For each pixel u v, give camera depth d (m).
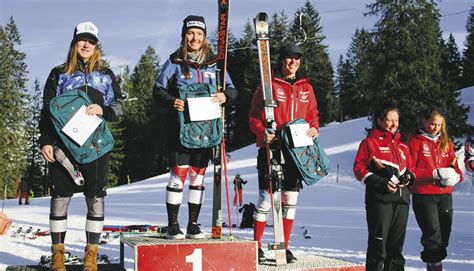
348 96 66.31
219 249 4.14
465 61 69.69
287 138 4.74
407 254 7.33
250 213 11.65
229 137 60.19
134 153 61.66
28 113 53.72
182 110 4.37
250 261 4.21
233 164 36.06
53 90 4.07
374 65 34.03
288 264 4.55
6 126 50.91
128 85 63.88
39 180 59.22
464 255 7.24
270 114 4.75
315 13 60.56
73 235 9.94
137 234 4.88
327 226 11.51
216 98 4.49
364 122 42.84
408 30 32.84
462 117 31.50
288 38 53.19
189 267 4.05
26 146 56.06
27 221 13.23
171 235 4.43
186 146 4.36
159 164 61.19
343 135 39.81
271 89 4.80
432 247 5.11
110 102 4.23
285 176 4.85
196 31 4.56
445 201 5.21
